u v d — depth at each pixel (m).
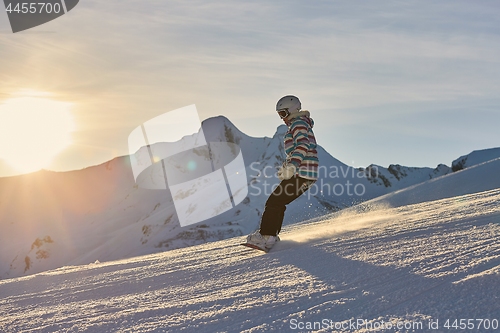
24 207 139.50
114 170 160.12
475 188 28.52
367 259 2.92
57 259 92.56
